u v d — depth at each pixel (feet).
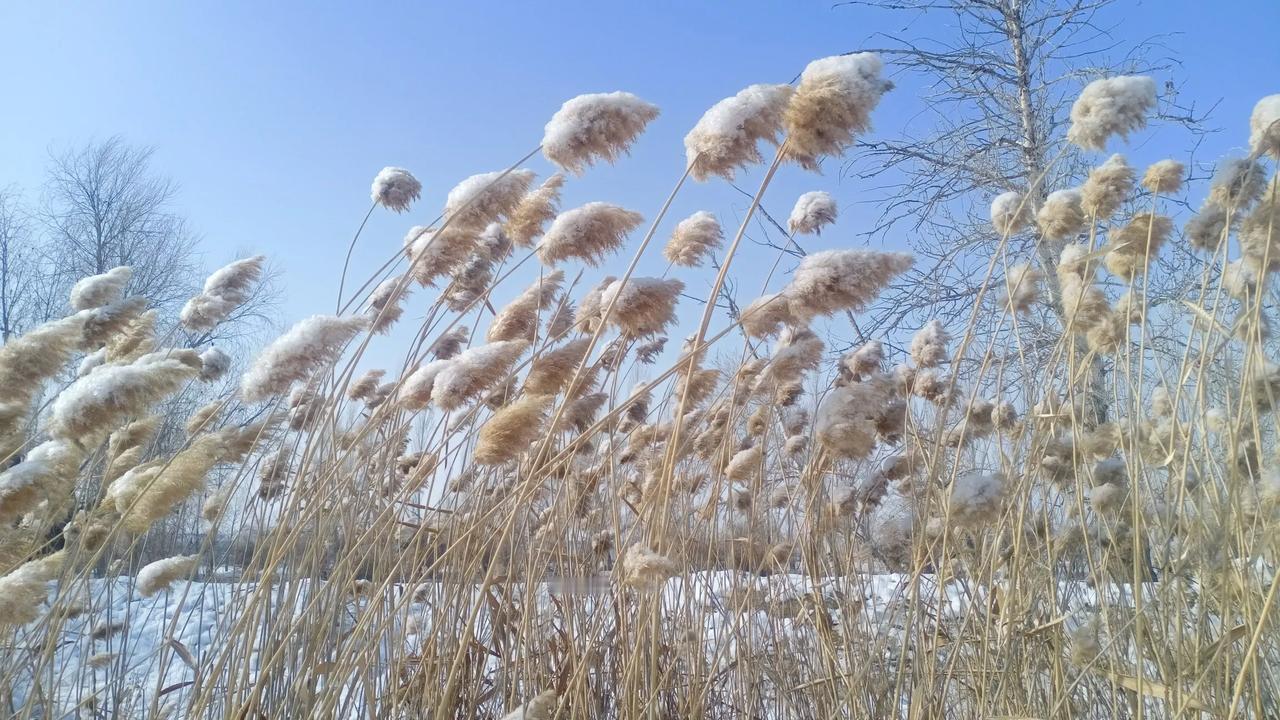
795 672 6.79
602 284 6.37
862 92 4.29
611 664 6.63
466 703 6.34
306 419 6.91
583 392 5.88
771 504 7.66
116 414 4.54
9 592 4.35
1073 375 5.35
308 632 5.79
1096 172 5.61
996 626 5.61
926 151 20.20
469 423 6.61
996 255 5.24
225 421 7.30
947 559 5.27
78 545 5.52
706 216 6.27
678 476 7.00
